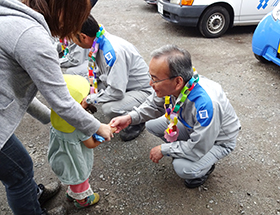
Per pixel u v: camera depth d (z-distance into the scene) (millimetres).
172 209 1971
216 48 4617
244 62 4098
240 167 2299
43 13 1188
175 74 1556
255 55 3951
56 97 1210
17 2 1129
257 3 4848
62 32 1307
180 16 4844
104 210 1988
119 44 2357
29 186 1513
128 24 5852
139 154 2506
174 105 1879
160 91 1675
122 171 2326
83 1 1207
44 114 1795
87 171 1708
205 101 1672
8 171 1369
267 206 1958
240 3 4816
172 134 1902
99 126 1446
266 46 3602
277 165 2305
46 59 1131
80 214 1965
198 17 4824
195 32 5379
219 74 3773
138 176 2270
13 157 1361
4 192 2174
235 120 1921
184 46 4730
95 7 7105
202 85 1729
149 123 2297
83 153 1660
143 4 7352
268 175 2215
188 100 1729
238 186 2127
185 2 4711
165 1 5152
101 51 2303
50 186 2078
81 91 1481
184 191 2111
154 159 2012
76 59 3205
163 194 2096
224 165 2322
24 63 1110
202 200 2029
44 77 1148
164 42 4914
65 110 1257
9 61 1131
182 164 1930
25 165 1440
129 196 2094
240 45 4727
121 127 2117
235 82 3570
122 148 2582
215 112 1679
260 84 3510
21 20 1088
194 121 1815
